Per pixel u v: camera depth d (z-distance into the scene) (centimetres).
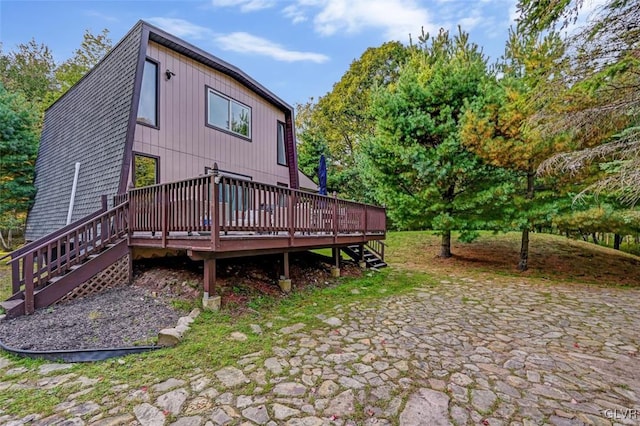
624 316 568
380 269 1043
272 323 504
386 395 299
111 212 623
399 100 1086
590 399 297
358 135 2284
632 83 523
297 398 292
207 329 457
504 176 1015
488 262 1173
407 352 403
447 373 346
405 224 1162
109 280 602
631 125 614
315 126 2706
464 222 1038
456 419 263
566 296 717
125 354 377
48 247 544
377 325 511
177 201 544
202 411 269
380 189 1194
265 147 1191
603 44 513
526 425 256
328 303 637
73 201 866
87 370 339
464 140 948
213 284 538
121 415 262
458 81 1039
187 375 331
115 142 764
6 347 385
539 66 821
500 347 424
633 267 1081
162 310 510
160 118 822
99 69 926
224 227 504
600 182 595
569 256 1216
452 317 559
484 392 307
